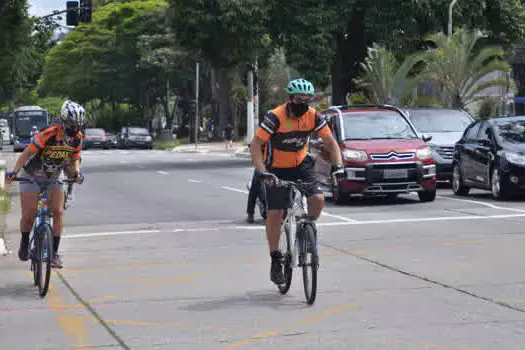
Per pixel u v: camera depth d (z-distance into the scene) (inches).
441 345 414.9
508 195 1142.3
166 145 4414.4
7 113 6599.4
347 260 674.8
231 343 424.8
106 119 5669.3
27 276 629.3
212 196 1334.9
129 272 641.0
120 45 5123.0
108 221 1000.2
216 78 4608.8
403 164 1107.3
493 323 458.0
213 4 2235.5
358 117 1182.9
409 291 548.7
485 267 634.2
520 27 2418.8
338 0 2225.6
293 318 477.1
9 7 2217.0
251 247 762.8
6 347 423.5
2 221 995.9
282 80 3604.8
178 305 518.0
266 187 528.1
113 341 433.1
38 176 569.6
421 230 850.1
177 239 824.3
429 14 2233.0
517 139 1170.6
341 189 1113.4
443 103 2245.3
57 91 5511.8
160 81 5039.4
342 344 419.8
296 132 511.2
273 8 2229.3
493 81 2241.6
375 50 2255.2
